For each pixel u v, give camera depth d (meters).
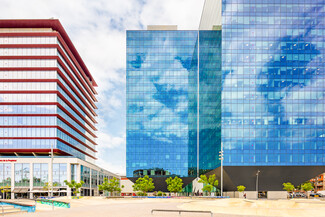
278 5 72.81
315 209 21.95
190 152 103.50
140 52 107.44
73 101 120.88
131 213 22.47
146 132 104.19
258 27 72.06
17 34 100.56
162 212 23.56
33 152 97.75
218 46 74.50
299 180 70.56
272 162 67.94
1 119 97.31
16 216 19.19
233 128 68.81
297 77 70.88
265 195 73.88
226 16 72.00
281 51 71.69
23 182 89.56
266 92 70.25
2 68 99.12
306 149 68.62
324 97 70.38
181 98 105.94
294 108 69.94
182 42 108.19
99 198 58.41
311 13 72.81
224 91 70.00
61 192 90.31
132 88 105.88
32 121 97.62
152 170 102.31
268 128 69.00
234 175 69.31
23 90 98.75
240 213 22.28
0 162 90.12
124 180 139.88
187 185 111.19
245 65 70.88
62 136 104.62
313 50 71.88
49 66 100.12
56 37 101.62
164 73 106.88
